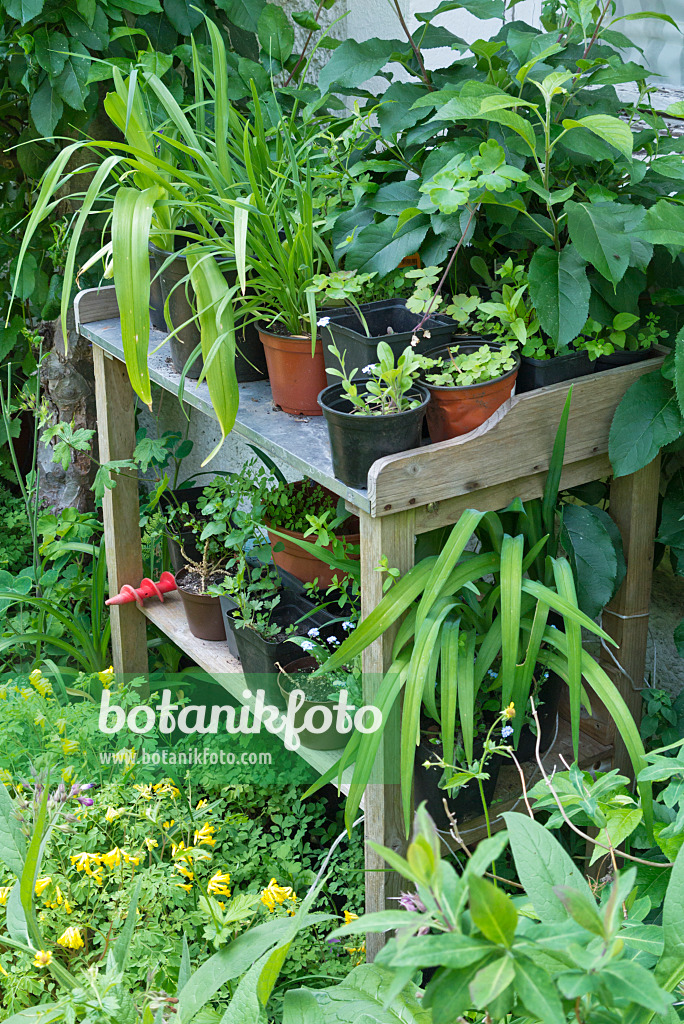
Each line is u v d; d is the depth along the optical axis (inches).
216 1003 53.1
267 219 56.3
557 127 57.2
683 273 59.5
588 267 55.3
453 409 50.5
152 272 67.2
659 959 34.6
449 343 55.7
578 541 56.8
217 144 60.7
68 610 89.5
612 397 54.7
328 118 70.8
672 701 65.8
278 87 77.3
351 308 58.8
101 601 88.3
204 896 49.6
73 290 89.5
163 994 47.2
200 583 76.7
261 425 59.2
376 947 54.8
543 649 56.4
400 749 53.1
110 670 69.7
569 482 56.5
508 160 55.6
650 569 61.0
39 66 78.0
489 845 23.6
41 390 97.4
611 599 61.7
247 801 68.4
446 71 61.9
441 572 47.4
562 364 53.6
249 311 60.6
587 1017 27.8
